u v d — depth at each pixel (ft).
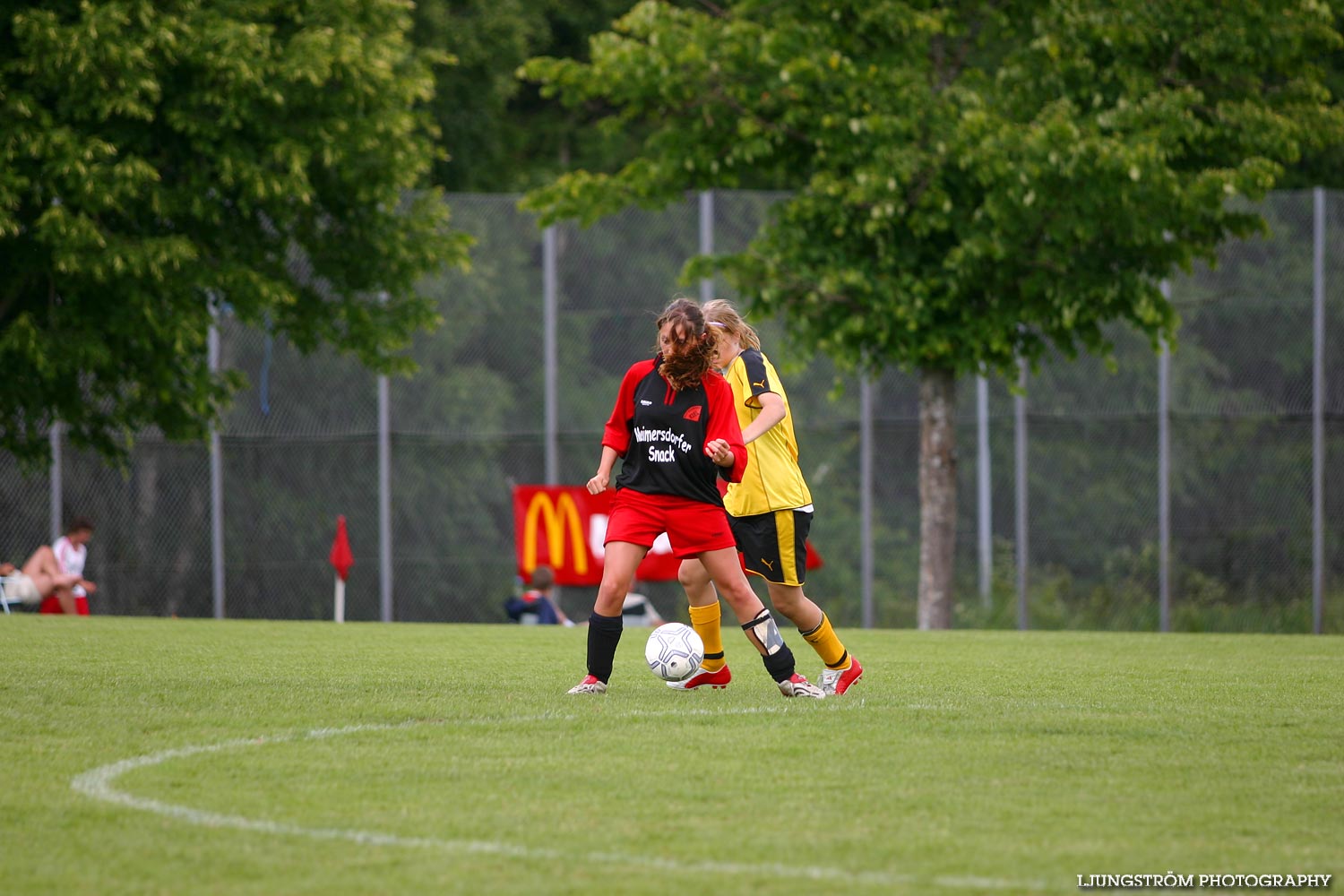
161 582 272.51
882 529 278.67
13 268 209.97
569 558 258.37
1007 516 279.49
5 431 239.09
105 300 211.20
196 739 61.00
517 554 259.80
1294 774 54.65
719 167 207.72
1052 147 181.06
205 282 210.38
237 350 275.59
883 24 197.57
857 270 194.70
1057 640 125.80
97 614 270.05
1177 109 186.09
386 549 274.57
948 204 188.55
